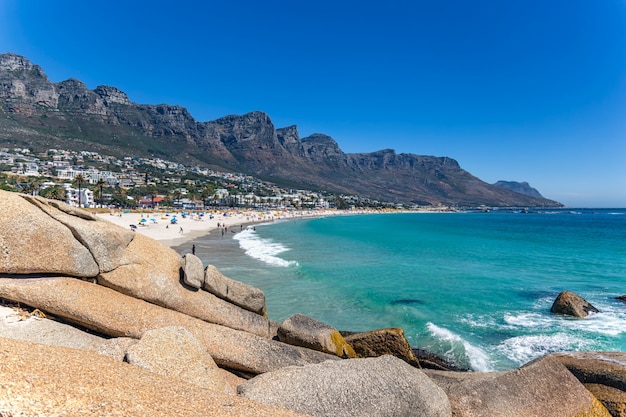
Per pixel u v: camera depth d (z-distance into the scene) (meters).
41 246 8.42
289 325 11.00
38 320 7.96
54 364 5.04
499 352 14.86
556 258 42.69
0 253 7.98
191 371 6.93
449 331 17.16
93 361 5.65
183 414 4.69
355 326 17.94
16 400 3.91
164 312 9.57
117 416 4.20
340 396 6.67
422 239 67.44
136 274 9.78
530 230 94.44
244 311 11.28
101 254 9.27
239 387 6.95
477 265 37.22
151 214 118.19
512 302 22.53
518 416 7.40
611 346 15.26
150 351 6.88
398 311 20.12
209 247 49.75
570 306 19.66
